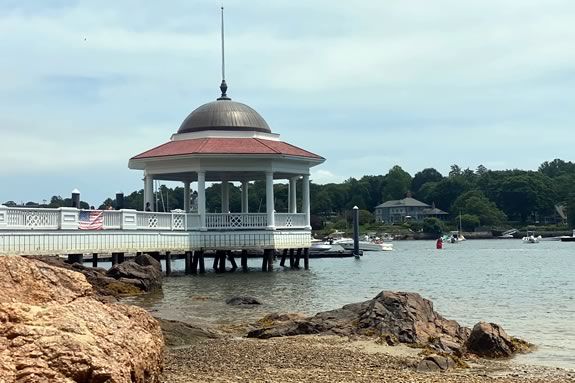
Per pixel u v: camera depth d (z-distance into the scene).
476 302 36.59
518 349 21.75
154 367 11.55
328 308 32.44
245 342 22.22
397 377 16.69
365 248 113.94
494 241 176.38
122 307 12.80
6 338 9.86
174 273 54.03
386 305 24.25
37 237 37.06
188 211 66.00
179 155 53.38
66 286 12.23
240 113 58.31
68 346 9.88
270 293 39.19
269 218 54.94
